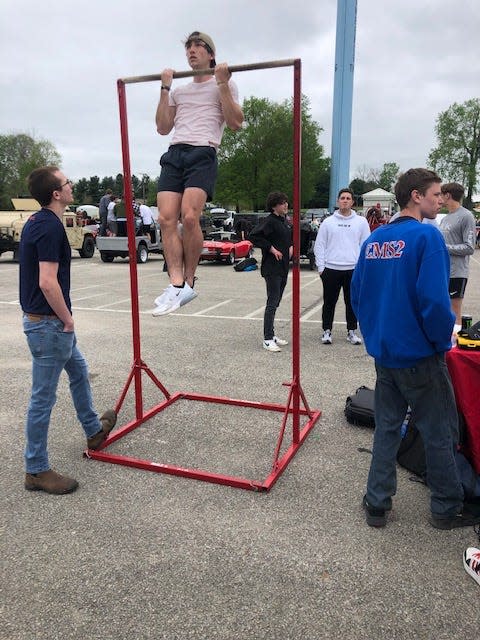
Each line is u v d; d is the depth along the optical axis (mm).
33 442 2939
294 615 2068
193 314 8266
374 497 2611
